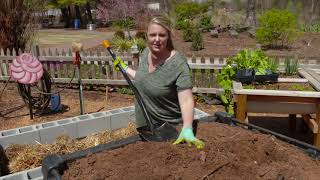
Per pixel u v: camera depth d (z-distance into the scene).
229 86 5.15
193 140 2.10
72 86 7.99
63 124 4.08
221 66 6.76
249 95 4.13
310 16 24.81
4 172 3.54
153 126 2.39
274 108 4.20
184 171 1.87
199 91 6.91
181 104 2.26
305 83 4.65
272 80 4.68
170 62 2.30
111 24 26.75
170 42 2.33
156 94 2.41
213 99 6.84
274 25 13.08
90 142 3.93
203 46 13.36
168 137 2.29
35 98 6.36
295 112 4.18
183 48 12.99
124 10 18.75
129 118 4.46
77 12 28.39
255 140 2.22
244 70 4.64
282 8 26.67
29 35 8.70
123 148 2.21
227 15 20.83
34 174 2.76
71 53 7.98
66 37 19.81
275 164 2.01
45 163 2.04
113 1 19.56
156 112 2.52
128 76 2.84
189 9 20.59
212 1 27.16
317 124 4.07
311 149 2.17
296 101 4.06
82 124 4.19
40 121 5.73
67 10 28.67
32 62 5.36
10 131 3.93
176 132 2.34
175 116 2.53
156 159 1.99
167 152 2.03
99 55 7.73
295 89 4.25
